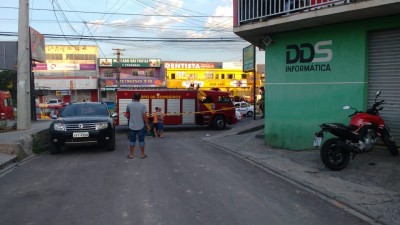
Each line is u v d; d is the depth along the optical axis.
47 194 7.06
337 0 9.92
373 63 10.48
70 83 62.78
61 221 5.55
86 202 6.50
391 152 9.44
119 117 24.02
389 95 10.16
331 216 5.88
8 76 39.84
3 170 9.50
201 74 60.38
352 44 10.74
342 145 8.70
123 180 8.13
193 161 10.59
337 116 11.17
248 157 11.27
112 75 71.00
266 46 13.27
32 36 25.84
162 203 6.42
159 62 72.44
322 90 11.53
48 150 13.45
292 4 11.24
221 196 6.90
